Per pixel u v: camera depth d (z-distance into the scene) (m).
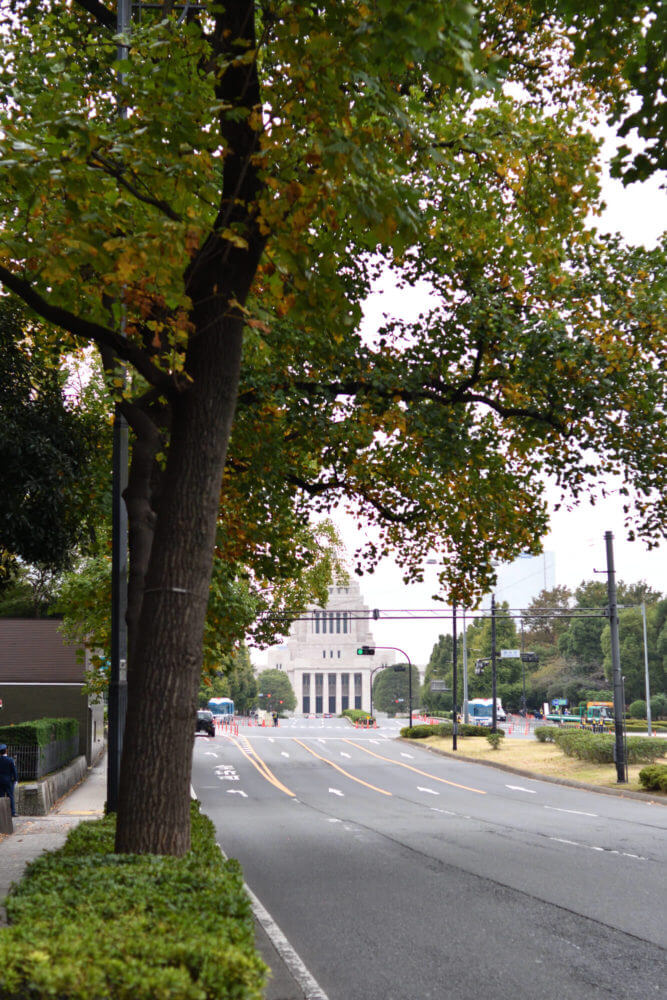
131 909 4.83
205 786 33.62
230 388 7.43
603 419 15.12
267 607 24.56
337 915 10.15
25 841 17.05
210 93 8.28
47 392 16.41
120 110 9.72
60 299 7.80
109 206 8.13
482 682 120.25
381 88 7.39
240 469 15.52
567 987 7.28
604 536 34.00
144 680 6.86
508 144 11.39
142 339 10.58
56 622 41.97
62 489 15.92
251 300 9.53
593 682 110.12
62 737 34.28
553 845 16.30
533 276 15.84
